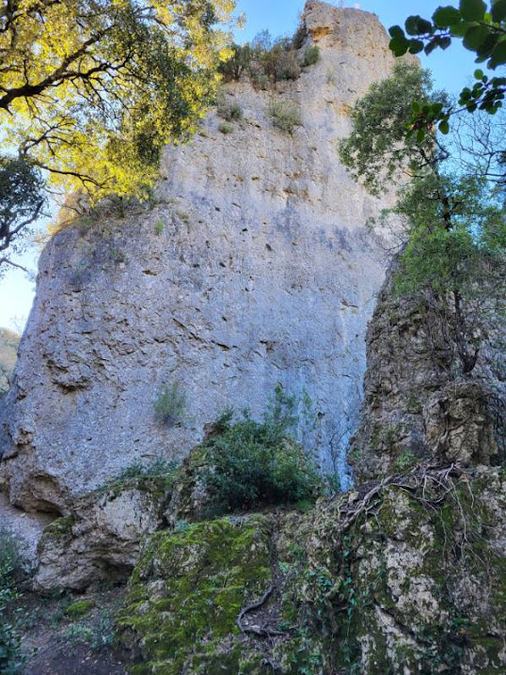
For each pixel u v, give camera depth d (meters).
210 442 7.75
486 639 3.10
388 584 3.58
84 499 7.73
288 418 8.91
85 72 8.87
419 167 5.92
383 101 6.62
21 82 8.76
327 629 3.80
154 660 4.17
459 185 4.75
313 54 19.16
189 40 9.09
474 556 3.42
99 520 7.19
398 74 6.85
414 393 5.91
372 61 19.83
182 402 12.01
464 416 4.54
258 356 13.59
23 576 7.64
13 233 8.51
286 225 15.84
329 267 15.59
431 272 4.67
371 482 4.70
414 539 3.66
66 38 7.88
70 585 7.03
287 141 17.39
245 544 5.05
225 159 16.22
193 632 4.30
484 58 1.74
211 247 14.44
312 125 17.94
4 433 11.98
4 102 7.89
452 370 5.52
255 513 5.91
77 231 13.59
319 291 15.13
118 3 7.79
